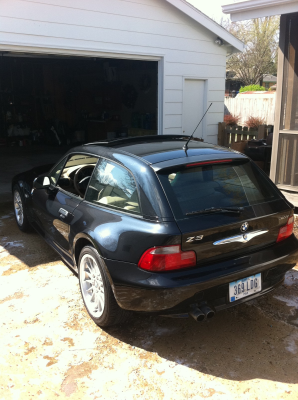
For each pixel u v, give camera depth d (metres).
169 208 2.66
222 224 2.69
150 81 11.88
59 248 4.06
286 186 6.11
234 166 3.19
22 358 2.87
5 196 7.66
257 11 5.57
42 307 3.54
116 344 3.03
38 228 4.76
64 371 2.74
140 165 2.96
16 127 15.34
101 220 3.10
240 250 2.84
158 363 2.80
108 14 7.14
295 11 5.18
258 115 17.08
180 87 8.79
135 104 12.72
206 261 2.69
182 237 2.55
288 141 6.00
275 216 3.00
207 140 9.96
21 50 6.34
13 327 3.23
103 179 3.34
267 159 8.41
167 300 2.57
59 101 16.03
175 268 2.59
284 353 2.89
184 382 2.62
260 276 2.93
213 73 9.46
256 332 3.16
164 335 3.14
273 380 2.62
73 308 3.52
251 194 3.04
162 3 7.95
